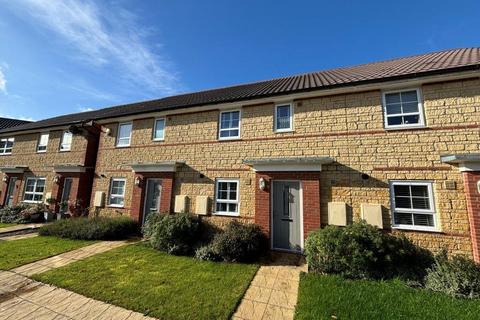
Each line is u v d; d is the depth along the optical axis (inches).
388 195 283.3
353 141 311.3
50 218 543.5
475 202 234.4
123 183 484.1
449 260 232.7
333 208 299.7
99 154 524.4
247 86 549.0
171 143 443.2
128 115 488.1
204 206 379.9
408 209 273.4
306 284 215.5
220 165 389.7
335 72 460.8
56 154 604.1
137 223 427.2
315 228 299.7
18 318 167.9
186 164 417.4
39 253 303.6
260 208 332.8
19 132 681.6
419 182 273.6
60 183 565.9
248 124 382.3
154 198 439.8
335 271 240.4
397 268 232.4
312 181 312.5
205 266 264.7
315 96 341.4
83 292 201.9
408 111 294.8
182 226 327.6
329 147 322.3
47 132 640.4
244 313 176.6
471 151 257.6
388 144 293.9
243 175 369.1
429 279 213.9
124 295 196.2
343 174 307.6
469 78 272.1
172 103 528.7
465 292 192.9
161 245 327.0
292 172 324.2
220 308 177.8
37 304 185.9
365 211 286.0
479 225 230.5
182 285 215.3
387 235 255.6
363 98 317.4
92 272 244.5
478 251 227.9
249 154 370.9
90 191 553.0
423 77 278.5
